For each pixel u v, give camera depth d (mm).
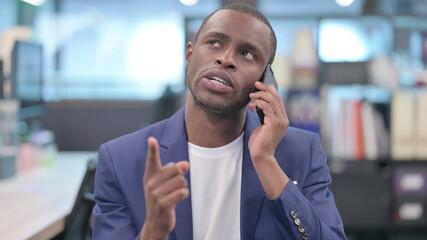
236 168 1196
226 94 1077
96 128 4180
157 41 5262
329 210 1164
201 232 1177
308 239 1079
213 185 1186
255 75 1104
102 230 1165
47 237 1658
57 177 2568
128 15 5262
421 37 3035
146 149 1202
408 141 2979
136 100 4211
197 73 1090
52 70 5109
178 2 5270
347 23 3125
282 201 1079
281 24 3082
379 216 3012
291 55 3111
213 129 1168
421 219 3012
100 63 5254
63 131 4164
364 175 2988
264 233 1154
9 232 1562
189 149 1198
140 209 1155
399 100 2969
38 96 3174
